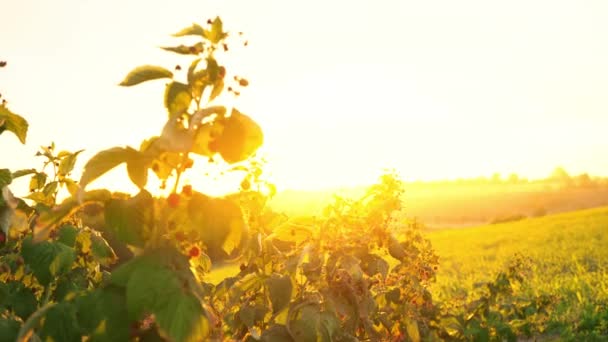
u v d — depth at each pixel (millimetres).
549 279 20391
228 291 4621
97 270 4559
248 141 2770
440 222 173625
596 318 12516
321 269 4746
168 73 2770
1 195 3730
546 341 11727
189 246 2783
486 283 9883
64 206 2801
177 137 2498
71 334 2818
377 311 5730
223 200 2795
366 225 5191
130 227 2744
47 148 4848
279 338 4301
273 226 4980
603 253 28453
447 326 7742
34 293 4355
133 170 2711
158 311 2480
